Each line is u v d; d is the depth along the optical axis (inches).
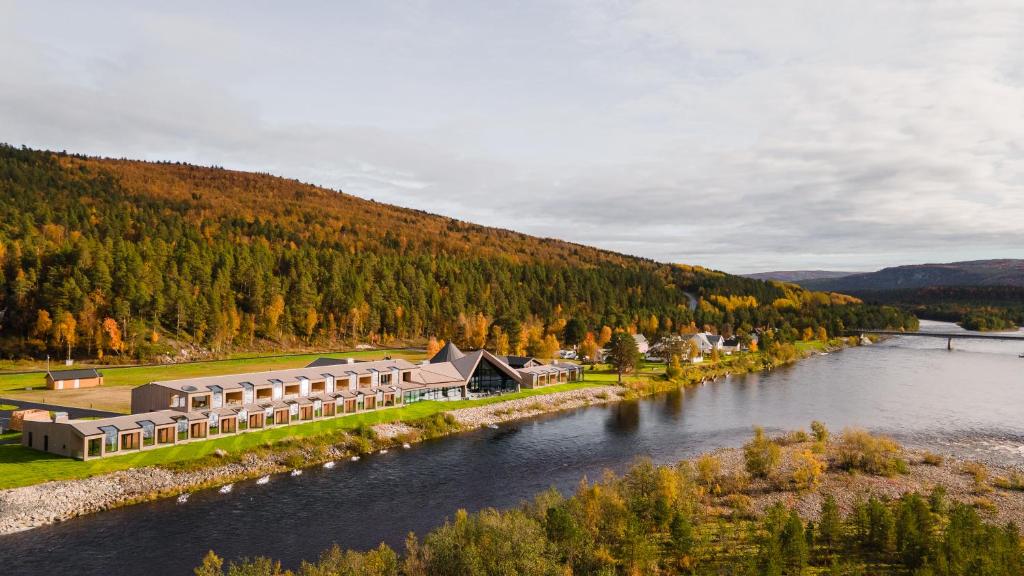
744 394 5364.2
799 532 1819.6
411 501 2506.2
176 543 2038.6
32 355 5625.0
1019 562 1652.3
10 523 2107.5
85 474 2508.6
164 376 5177.2
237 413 3267.7
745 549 1956.2
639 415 4414.4
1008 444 3481.8
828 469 2896.2
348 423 3590.1
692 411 4566.9
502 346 7096.5
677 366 6038.4
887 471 2812.5
